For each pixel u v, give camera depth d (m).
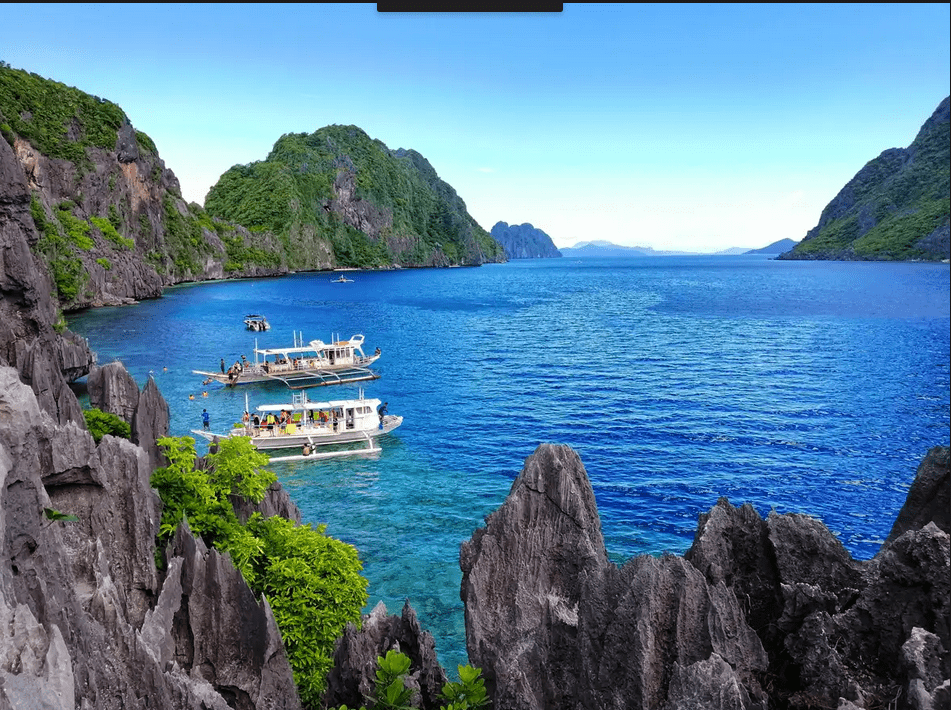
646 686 14.06
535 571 20.75
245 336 129.25
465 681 16.45
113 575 23.67
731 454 58.47
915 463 55.72
